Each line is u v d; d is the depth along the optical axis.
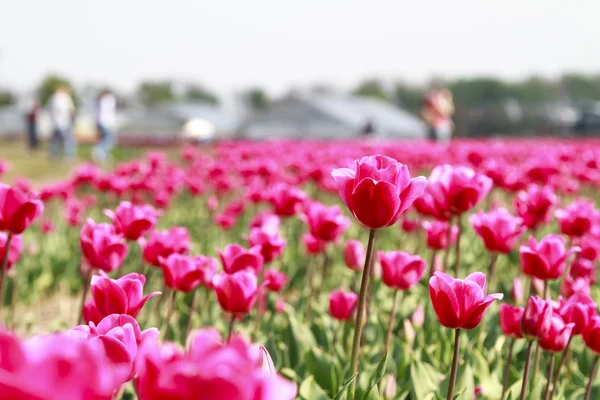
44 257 6.42
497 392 3.02
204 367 0.85
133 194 7.98
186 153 11.54
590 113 53.50
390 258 3.04
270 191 6.47
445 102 23.28
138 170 8.60
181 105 77.38
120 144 46.97
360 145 14.75
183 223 7.95
